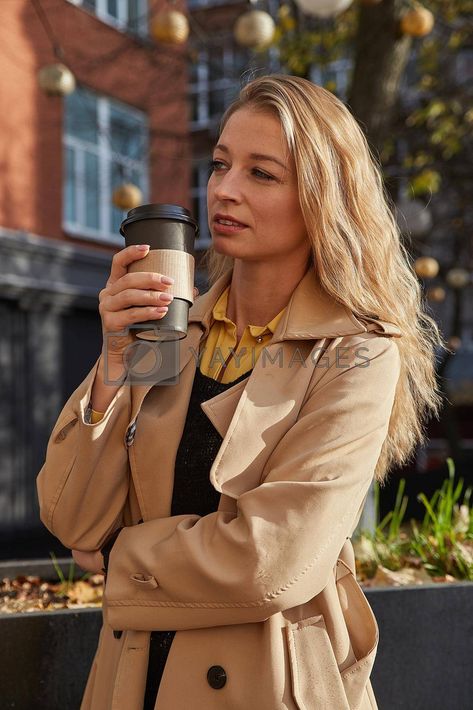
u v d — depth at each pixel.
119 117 11.38
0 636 1.86
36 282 10.51
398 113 8.31
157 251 1.16
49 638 1.90
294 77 1.28
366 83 5.25
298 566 1.08
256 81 1.27
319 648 1.19
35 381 10.62
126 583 1.16
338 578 1.32
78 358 11.41
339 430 1.15
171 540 1.14
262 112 1.23
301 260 1.31
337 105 1.29
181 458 1.26
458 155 9.21
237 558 1.08
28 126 10.50
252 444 1.18
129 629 1.16
